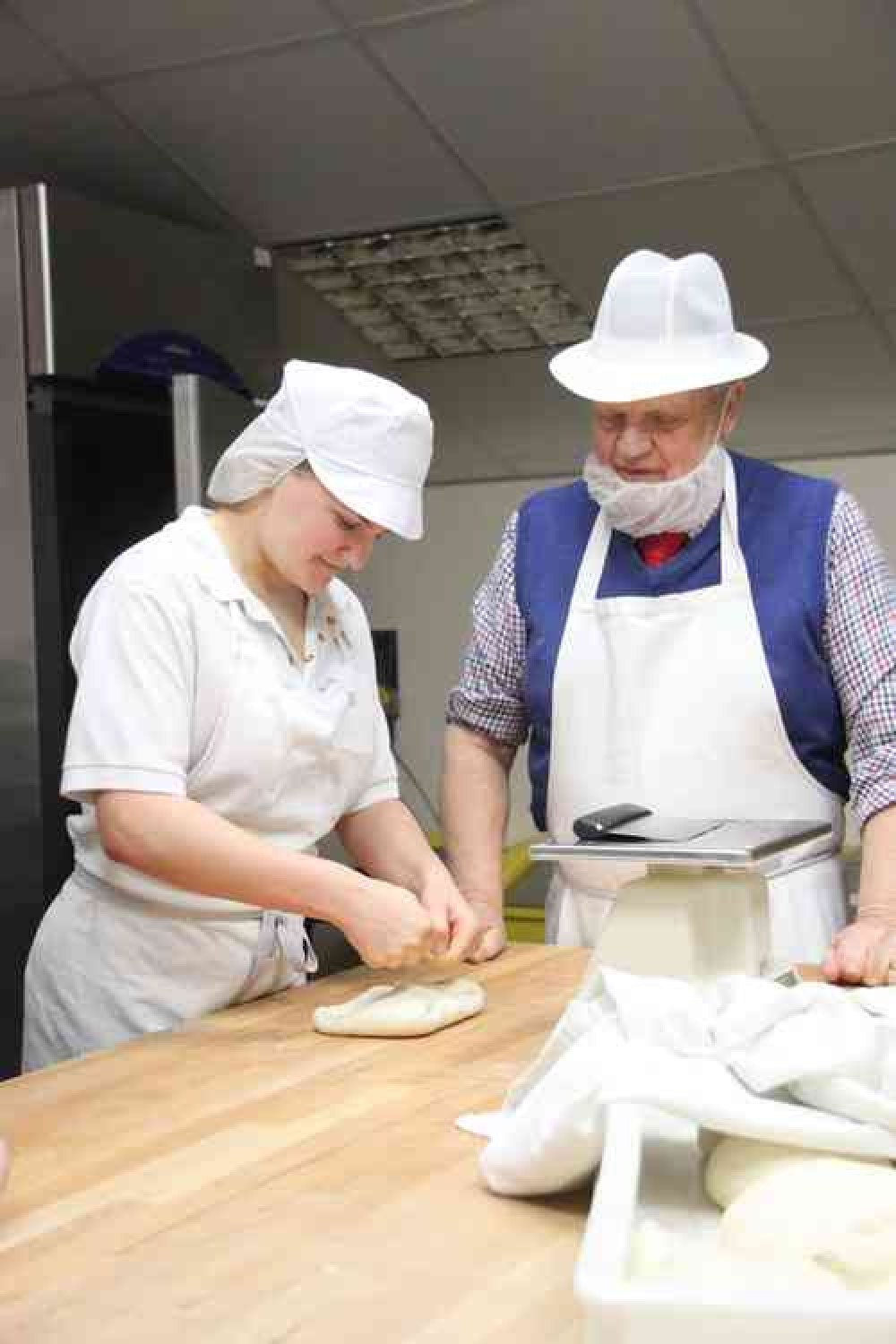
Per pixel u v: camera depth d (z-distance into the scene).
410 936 1.28
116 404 2.56
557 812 1.73
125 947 1.44
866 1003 0.97
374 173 2.79
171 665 1.34
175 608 1.34
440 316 3.27
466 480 3.77
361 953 1.30
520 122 2.60
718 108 2.50
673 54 2.40
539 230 2.86
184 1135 1.01
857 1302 0.58
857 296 2.91
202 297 2.79
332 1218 0.86
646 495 1.59
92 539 2.54
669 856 1.07
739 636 1.63
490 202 2.82
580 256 2.92
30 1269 0.79
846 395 3.25
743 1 2.28
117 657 1.33
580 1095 0.81
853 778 1.60
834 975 1.34
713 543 1.66
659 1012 0.89
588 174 2.70
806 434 3.42
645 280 1.59
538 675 1.71
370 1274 0.78
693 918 1.12
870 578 1.61
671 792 1.65
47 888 2.48
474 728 1.81
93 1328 0.72
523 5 2.33
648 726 1.66
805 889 1.63
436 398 3.54
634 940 1.12
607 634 1.67
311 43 2.46
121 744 1.31
